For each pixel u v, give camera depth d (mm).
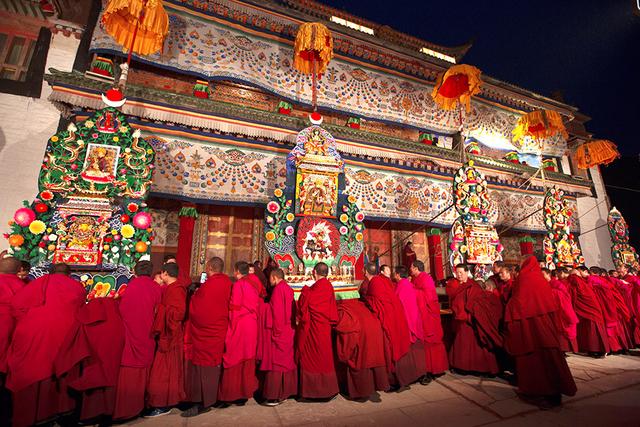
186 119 6570
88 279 3795
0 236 5672
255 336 3457
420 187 8945
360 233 5500
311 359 3426
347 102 9000
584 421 2939
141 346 3004
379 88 9555
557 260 7812
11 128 6254
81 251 3828
